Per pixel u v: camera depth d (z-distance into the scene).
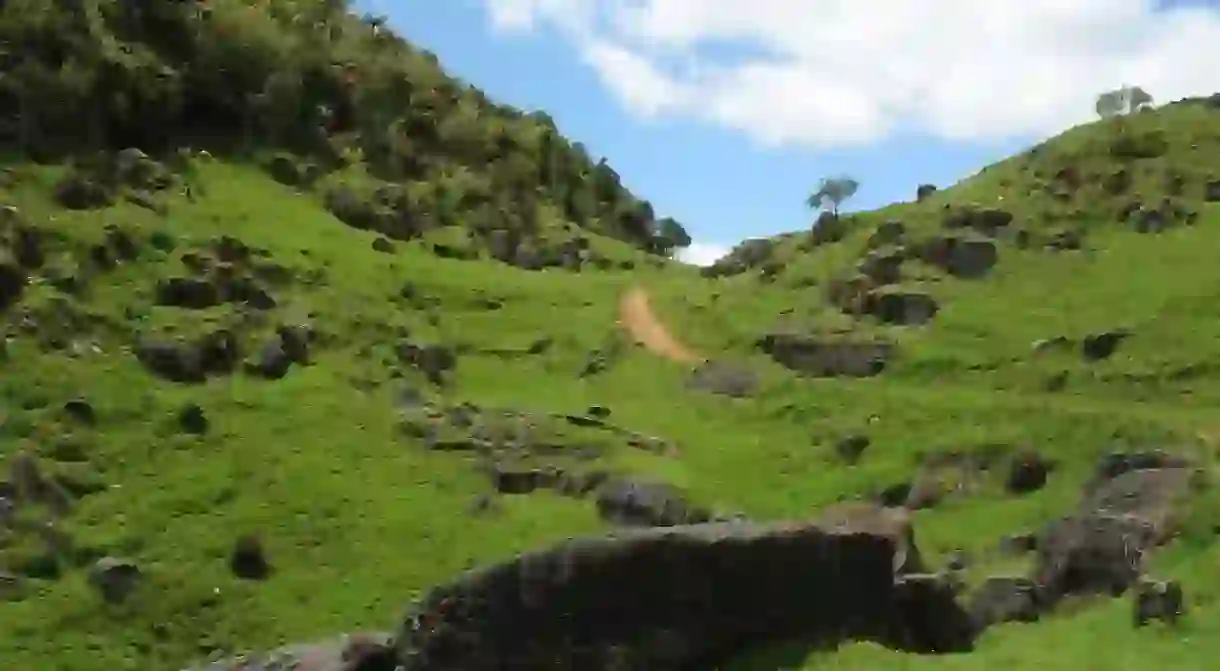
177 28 86.94
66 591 41.56
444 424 55.38
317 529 46.38
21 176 67.25
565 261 90.69
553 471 51.28
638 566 27.03
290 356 59.91
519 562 26.97
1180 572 30.42
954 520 44.97
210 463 49.84
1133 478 37.50
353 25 112.19
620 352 68.06
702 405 60.44
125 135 78.94
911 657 26.28
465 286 74.19
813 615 27.72
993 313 64.00
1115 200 73.94
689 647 26.83
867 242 76.06
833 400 57.41
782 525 28.38
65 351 55.09
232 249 66.94
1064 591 33.12
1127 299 62.00
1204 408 51.38
